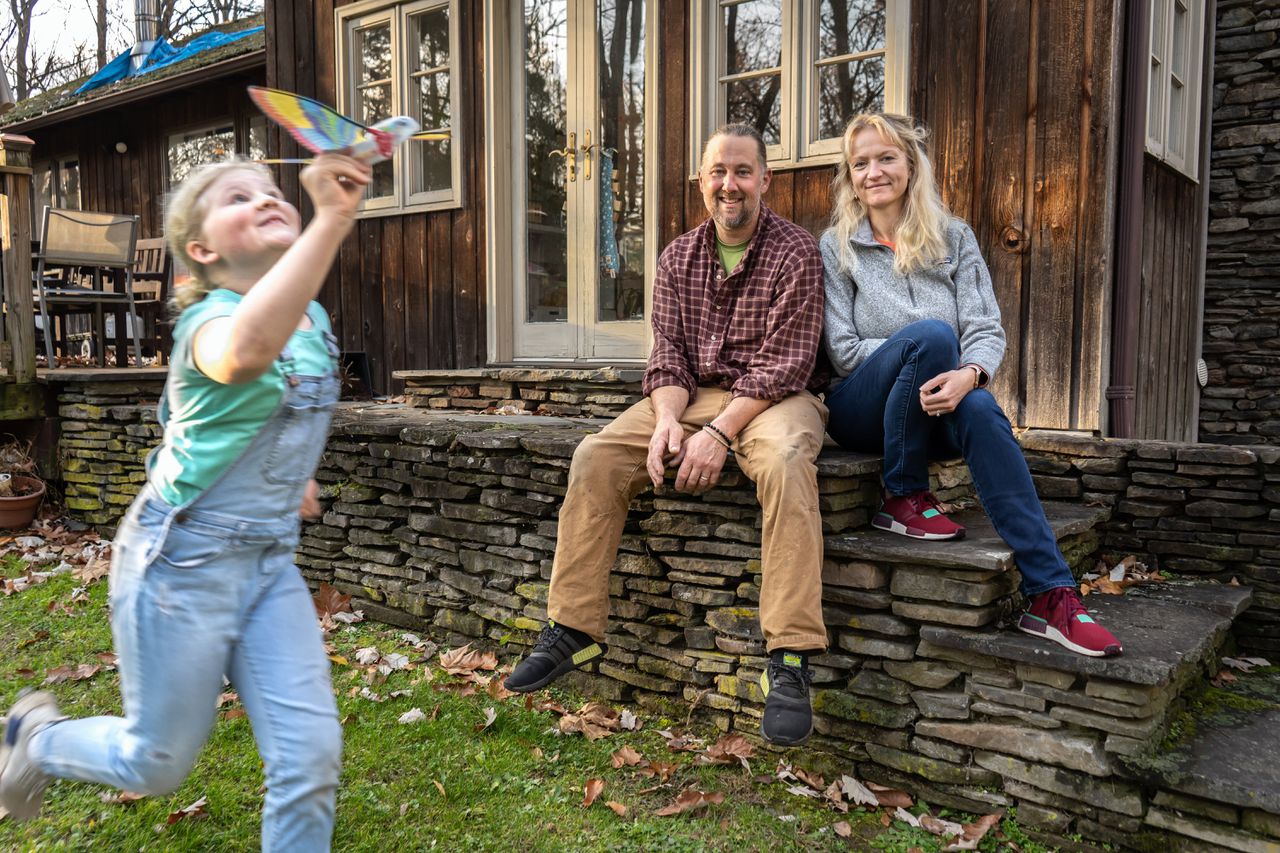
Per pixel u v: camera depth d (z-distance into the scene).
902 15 4.07
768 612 2.43
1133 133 3.62
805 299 2.72
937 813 2.39
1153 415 4.45
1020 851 2.21
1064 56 3.64
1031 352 3.76
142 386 5.34
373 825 2.25
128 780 1.61
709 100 4.72
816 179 4.42
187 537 1.51
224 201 1.56
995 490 2.41
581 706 3.00
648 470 2.72
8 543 4.87
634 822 2.29
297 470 1.63
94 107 10.05
